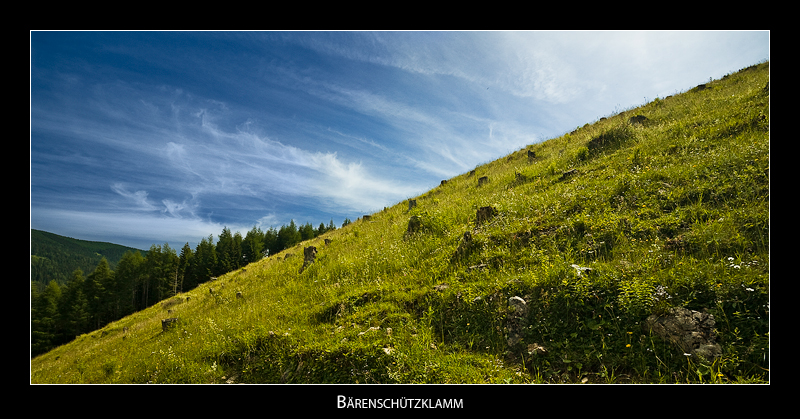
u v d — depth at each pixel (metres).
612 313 5.15
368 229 17.55
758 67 18.97
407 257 9.95
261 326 8.20
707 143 9.83
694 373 4.22
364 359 5.66
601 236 7.09
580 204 8.73
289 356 6.50
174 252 77.38
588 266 6.16
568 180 11.32
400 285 8.33
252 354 7.15
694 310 4.67
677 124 12.34
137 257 74.62
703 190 7.38
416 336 6.12
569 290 5.70
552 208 9.12
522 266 7.05
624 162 10.70
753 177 7.13
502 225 9.30
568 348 5.05
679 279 5.07
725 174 7.70
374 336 6.25
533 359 5.11
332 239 19.44
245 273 24.75
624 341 4.80
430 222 11.73
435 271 8.30
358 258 11.90
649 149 10.96
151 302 72.81
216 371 6.96
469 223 11.06
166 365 8.01
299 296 10.50
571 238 7.38
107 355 14.88
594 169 11.37
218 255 77.62
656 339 4.66
